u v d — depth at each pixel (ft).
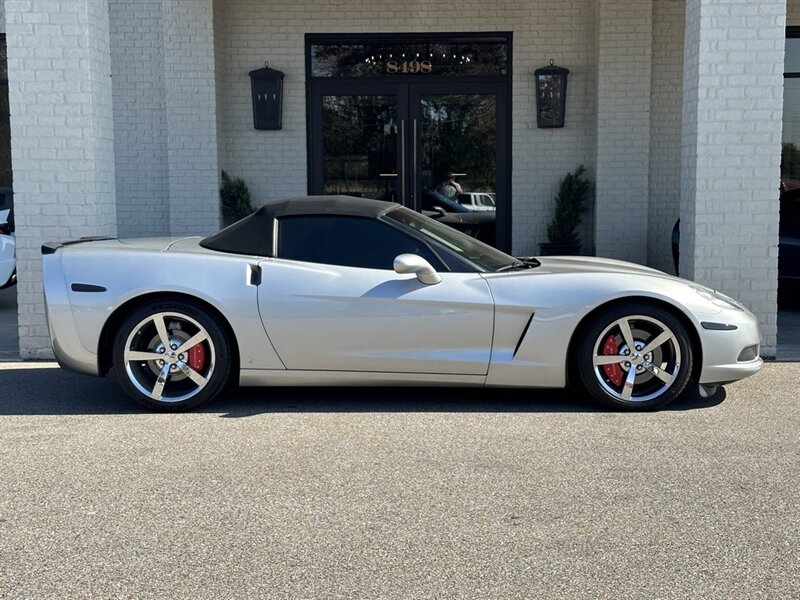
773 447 17.39
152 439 18.21
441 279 19.74
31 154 25.53
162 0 39.73
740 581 11.92
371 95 39.83
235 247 20.45
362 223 20.36
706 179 24.86
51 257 20.25
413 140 39.96
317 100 39.88
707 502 14.61
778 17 24.36
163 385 20.02
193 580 12.08
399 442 17.87
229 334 20.07
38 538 13.47
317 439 18.11
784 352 26.16
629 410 19.90
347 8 39.24
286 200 21.18
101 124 26.21
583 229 40.27
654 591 11.66
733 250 24.94
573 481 15.58
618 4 38.04
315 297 19.67
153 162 40.78
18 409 20.65
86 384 23.09
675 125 39.24
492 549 12.92
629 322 19.74
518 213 40.14
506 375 19.79
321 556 12.75
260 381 20.08
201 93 38.19
